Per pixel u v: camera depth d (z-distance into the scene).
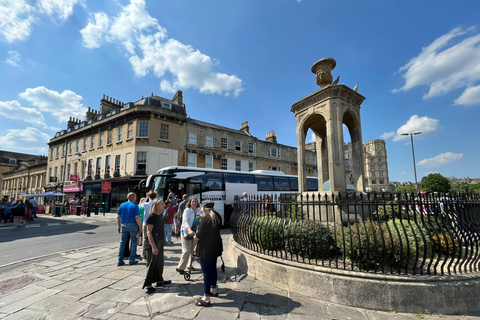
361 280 3.54
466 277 3.57
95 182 24.94
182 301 3.81
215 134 27.14
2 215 18.00
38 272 5.40
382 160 88.31
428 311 3.34
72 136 29.80
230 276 4.82
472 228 4.03
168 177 12.38
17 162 58.12
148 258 4.46
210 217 3.93
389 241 3.82
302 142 7.43
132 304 3.73
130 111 22.52
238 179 14.70
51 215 24.25
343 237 3.87
